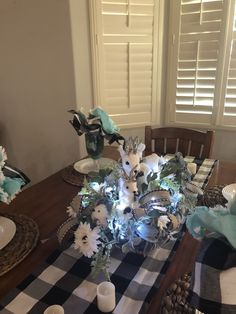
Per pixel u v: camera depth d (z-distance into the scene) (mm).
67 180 1313
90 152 1311
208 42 2008
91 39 2008
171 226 768
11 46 2145
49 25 1942
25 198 1164
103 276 735
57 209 1080
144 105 2266
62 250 838
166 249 828
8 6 2023
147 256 803
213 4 1922
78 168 1416
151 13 2047
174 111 2270
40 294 685
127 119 2258
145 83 2207
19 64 2174
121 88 2178
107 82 2137
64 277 737
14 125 2426
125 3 1984
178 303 617
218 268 506
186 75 2154
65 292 689
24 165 2520
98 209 743
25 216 1023
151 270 752
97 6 1936
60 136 2229
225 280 490
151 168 809
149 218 743
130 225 753
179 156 888
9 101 2357
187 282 675
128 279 722
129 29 2047
